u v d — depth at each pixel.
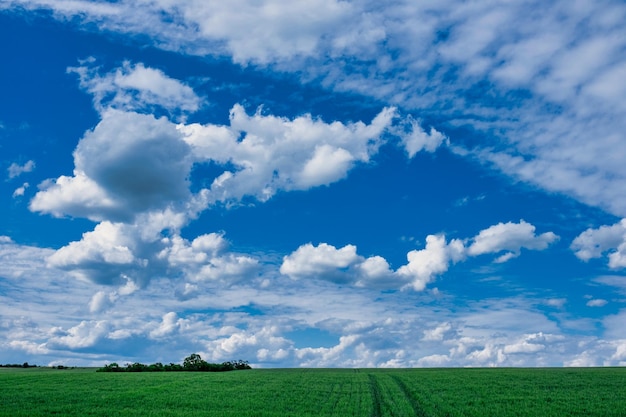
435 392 48.03
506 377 62.31
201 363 105.88
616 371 70.25
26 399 44.41
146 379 64.75
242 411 38.53
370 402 42.56
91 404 42.06
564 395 45.34
